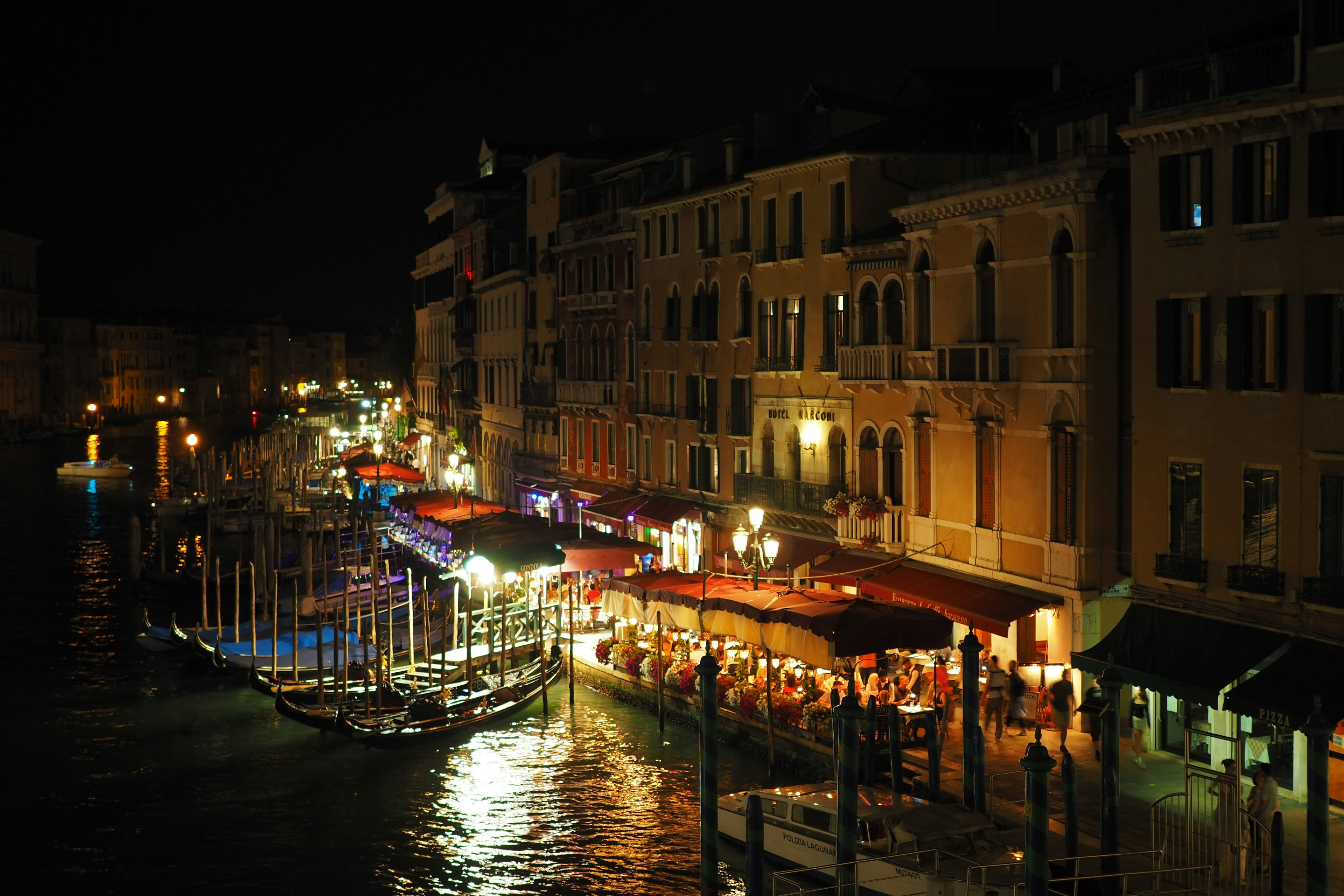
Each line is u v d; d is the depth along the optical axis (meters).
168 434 164.50
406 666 37.31
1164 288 24.25
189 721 34.47
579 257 54.28
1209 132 23.14
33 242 158.12
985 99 37.12
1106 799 19.86
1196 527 23.80
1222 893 18.72
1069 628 27.14
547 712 33.53
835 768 24.62
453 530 43.16
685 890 23.17
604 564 38.03
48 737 33.19
